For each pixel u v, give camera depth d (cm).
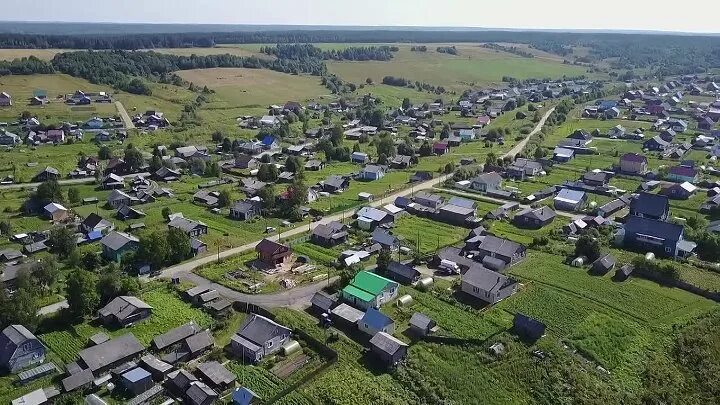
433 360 7250
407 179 15875
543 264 10031
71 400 6425
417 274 9456
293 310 8444
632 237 10800
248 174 16462
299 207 12781
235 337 7538
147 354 7231
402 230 11794
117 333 7750
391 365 7138
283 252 10062
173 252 10006
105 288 8438
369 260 10212
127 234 11044
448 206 12638
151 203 13562
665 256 10362
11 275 8962
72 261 9738
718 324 8044
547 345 7506
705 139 19238
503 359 7256
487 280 8819
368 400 6525
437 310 8438
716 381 6950
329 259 10238
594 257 10056
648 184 14625
